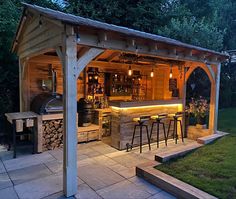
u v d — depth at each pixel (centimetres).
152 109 556
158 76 720
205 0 1095
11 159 424
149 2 1017
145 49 388
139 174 353
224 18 1119
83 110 558
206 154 431
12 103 662
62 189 307
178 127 627
